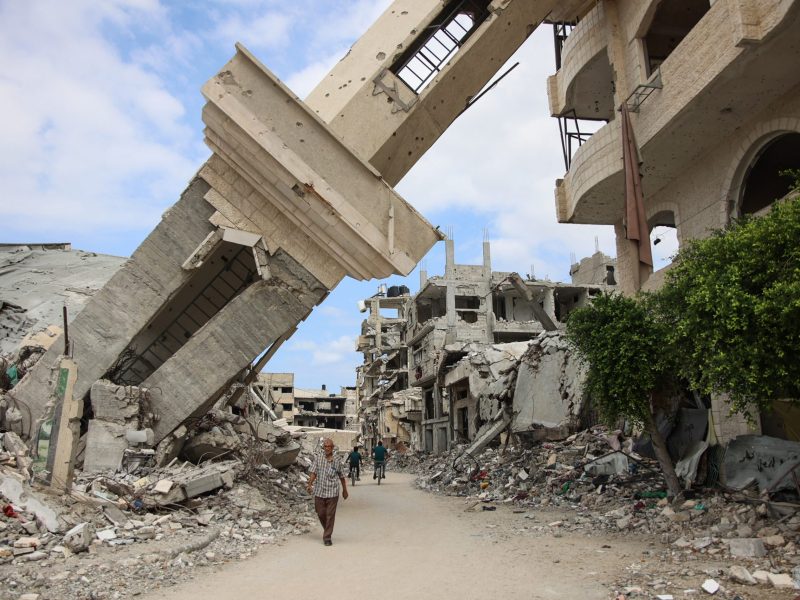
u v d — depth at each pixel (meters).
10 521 7.82
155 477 11.66
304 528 10.87
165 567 7.23
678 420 13.78
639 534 9.17
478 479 19.78
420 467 35.56
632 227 13.79
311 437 33.28
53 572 6.60
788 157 13.71
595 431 18.27
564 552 8.06
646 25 14.64
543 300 47.94
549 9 15.93
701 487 11.50
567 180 18.20
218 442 14.24
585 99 18.77
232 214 13.79
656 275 14.42
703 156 14.14
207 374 13.48
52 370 9.66
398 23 15.16
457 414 34.72
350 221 12.80
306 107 12.98
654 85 13.18
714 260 8.09
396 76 14.80
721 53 10.98
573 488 14.22
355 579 6.80
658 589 5.90
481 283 47.72
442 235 13.48
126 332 13.78
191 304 17.02
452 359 37.31
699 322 8.02
